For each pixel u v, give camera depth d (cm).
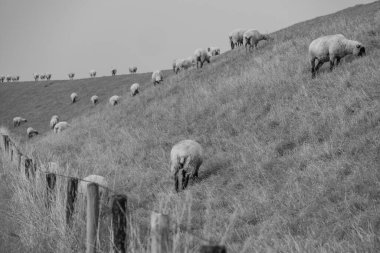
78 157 2420
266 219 1223
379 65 1897
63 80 8750
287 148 1688
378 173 1197
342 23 3091
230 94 2605
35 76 10606
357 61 2092
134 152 2328
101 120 3747
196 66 4316
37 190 1089
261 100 2267
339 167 1330
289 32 4125
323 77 2122
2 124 6512
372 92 1695
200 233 1110
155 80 4828
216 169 1788
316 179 1332
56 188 1018
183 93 3244
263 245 1027
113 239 700
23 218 1010
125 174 1966
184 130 2447
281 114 1959
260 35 3753
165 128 2602
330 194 1218
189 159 1711
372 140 1387
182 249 703
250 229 1161
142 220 1236
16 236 950
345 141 1480
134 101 3906
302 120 1808
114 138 2798
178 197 1548
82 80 8300
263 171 1552
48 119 6378
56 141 3341
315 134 1666
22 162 1285
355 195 1157
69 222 909
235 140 1983
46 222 949
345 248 931
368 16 3094
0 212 1121
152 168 2028
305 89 2058
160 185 1758
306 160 1493
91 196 775
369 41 2361
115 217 698
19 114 6931
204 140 2155
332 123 1655
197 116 2544
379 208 1052
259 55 3341
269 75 2525
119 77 7850
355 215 1070
